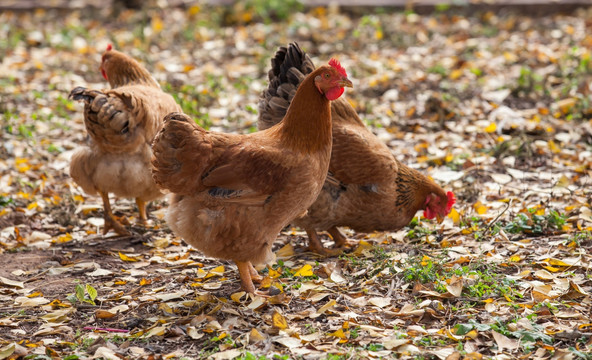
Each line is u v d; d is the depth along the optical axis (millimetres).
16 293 5660
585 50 12047
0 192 8008
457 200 7453
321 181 5348
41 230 7258
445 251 6059
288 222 5371
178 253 6527
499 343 4500
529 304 5043
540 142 8695
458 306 5086
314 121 5164
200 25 14617
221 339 4742
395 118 9945
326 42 13609
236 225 5066
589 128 9062
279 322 4812
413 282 5469
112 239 6980
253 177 4996
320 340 4664
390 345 4461
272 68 6473
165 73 12039
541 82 10727
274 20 15109
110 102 6266
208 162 4992
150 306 5363
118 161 6613
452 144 8906
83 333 4965
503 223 6703
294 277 5785
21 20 15641
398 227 6590
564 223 6445
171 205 5309
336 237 6672
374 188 6141
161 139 4938
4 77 11969
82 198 7922
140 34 13594
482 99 10328
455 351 4359
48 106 10742
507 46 12680
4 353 4539
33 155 9039
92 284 5848
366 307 5188
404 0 15188
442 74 11367
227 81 11719
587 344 4465
